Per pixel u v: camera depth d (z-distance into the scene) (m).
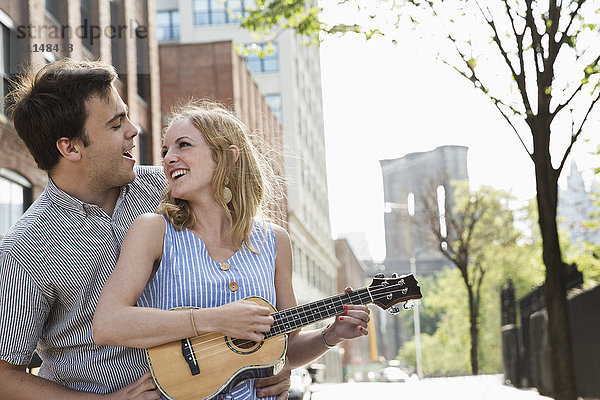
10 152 12.30
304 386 13.02
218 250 2.62
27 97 2.66
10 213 12.42
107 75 2.70
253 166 2.74
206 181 2.60
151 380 2.50
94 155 2.67
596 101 8.56
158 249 2.54
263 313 2.43
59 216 2.63
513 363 26.81
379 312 109.19
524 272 32.97
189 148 2.61
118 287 2.42
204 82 29.17
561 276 8.91
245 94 31.23
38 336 2.65
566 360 8.80
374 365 83.31
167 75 29.23
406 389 28.31
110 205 2.85
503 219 32.91
